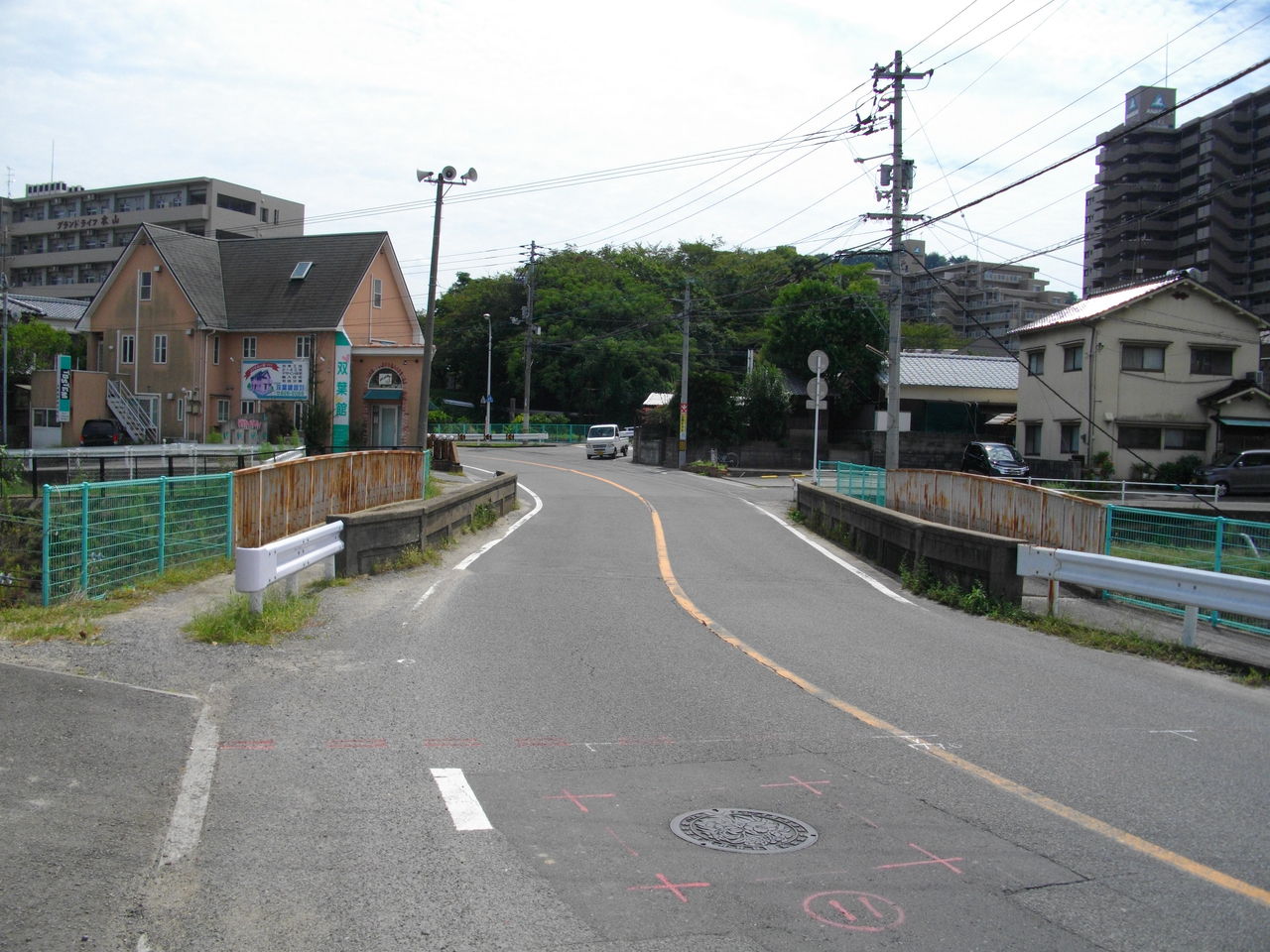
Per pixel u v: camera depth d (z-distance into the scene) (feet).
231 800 16.67
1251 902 13.84
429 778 18.16
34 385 145.89
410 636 30.86
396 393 141.69
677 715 22.95
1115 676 28.55
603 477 126.72
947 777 18.97
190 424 146.72
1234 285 247.29
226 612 29.63
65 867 13.78
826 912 13.20
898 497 73.51
